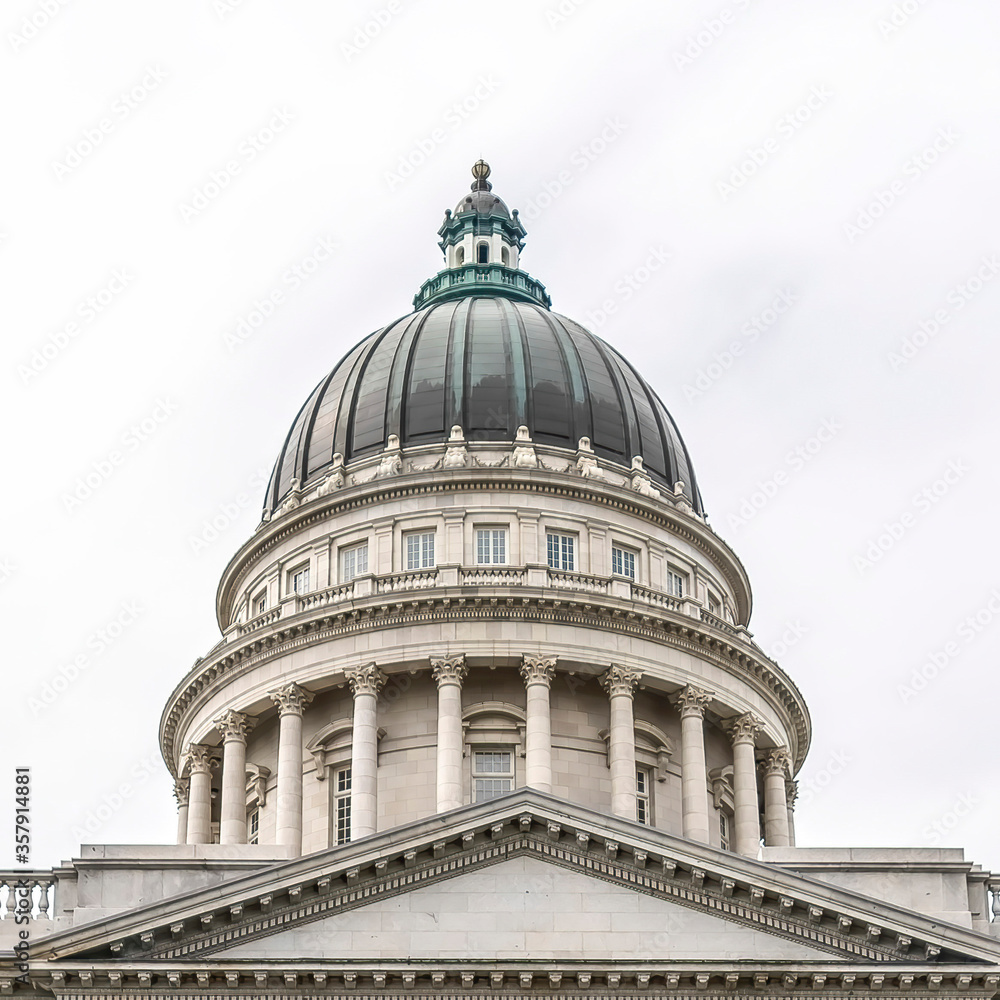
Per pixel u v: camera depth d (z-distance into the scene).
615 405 103.81
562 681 91.94
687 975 61.62
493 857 63.69
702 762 91.19
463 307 108.12
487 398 101.69
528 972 61.34
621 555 98.12
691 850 63.25
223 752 96.44
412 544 96.50
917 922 62.34
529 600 91.19
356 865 62.59
